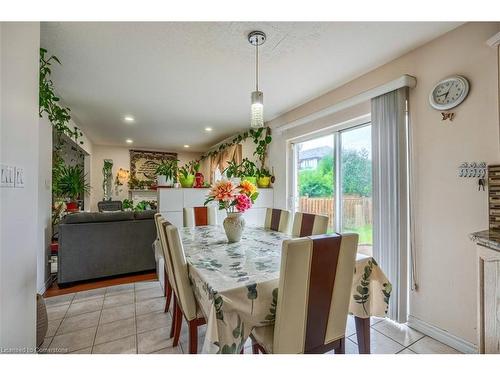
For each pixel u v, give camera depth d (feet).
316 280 3.68
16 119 3.70
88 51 6.75
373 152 7.41
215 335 3.29
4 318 3.35
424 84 6.35
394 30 5.81
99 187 21.95
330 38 6.14
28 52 4.11
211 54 6.90
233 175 13.92
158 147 23.27
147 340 6.00
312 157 10.99
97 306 7.80
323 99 9.82
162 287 8.96
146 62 7.36
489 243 3.90
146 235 10.90
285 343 3.58
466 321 5.49
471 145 5.43
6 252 3.39
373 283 4.98
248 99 10.46
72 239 9.53
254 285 3.70
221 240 6.75
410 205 6.59
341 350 4.08
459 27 5.65
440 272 5.96
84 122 14.25
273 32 5.91
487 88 5.20
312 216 6.95
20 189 3.83
